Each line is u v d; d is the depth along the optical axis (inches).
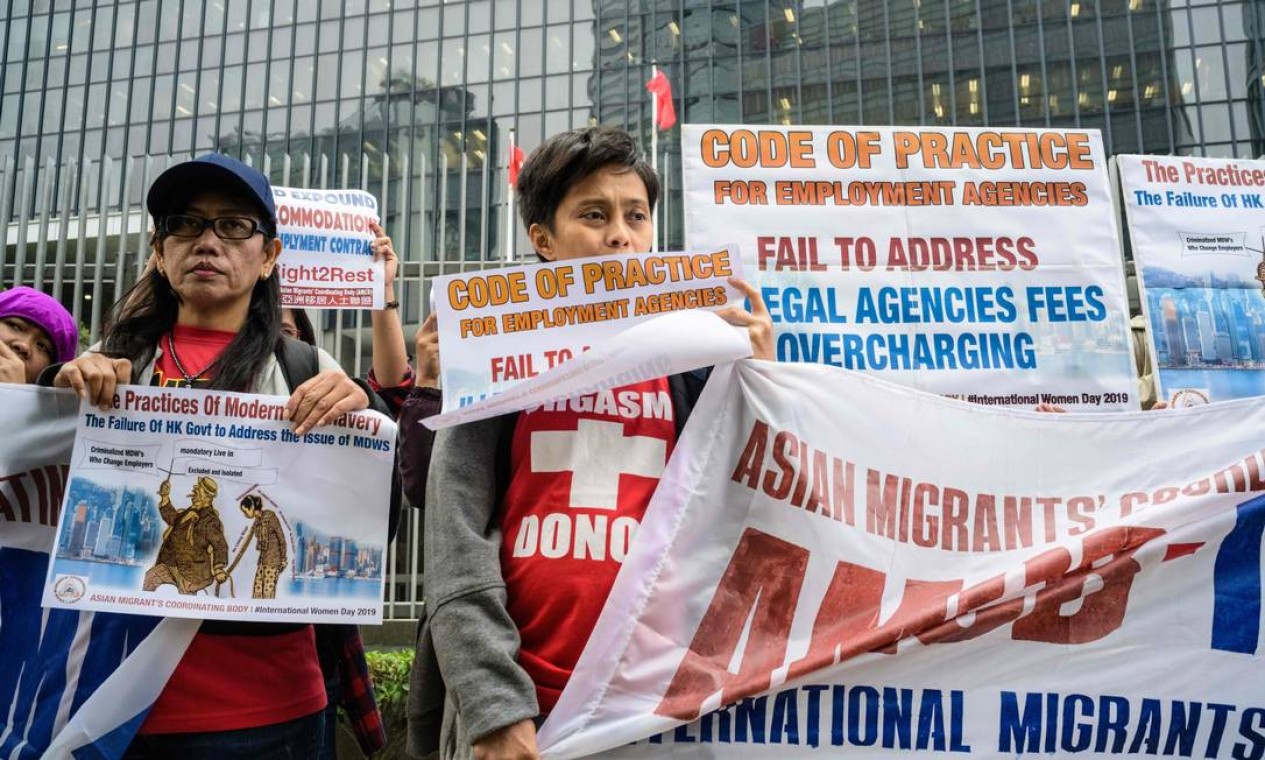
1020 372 103.3
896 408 87.1
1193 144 1235.2
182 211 92.0
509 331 82.9
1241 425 89.1
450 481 75.4
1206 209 115.3
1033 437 88.4
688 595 76.6
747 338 80.4
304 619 84.9
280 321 97.8
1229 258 114.0
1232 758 80.2
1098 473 87.6
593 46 1323.8
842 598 79.8
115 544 83.4
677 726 73.5
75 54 1434.5
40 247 282.7
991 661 79.5
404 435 85.7
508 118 1312.7
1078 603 81.8
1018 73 1284.4
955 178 108.3
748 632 77.1
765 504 80.8
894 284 105.0
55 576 81.5
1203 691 80.9
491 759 63.9
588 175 88.0
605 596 74.2
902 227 106.7
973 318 104.5
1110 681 80.3
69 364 85.7
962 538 84.0
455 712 71.6
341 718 208.7
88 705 81.7
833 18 1327.5
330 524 87.5
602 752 72.9
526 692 66.3
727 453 81.4
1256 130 1224.2
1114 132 1254.9
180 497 85.4
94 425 85.4
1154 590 82.9
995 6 1299.2
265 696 85.4
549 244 90.7
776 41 1325.0
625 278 85.0
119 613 85.3
